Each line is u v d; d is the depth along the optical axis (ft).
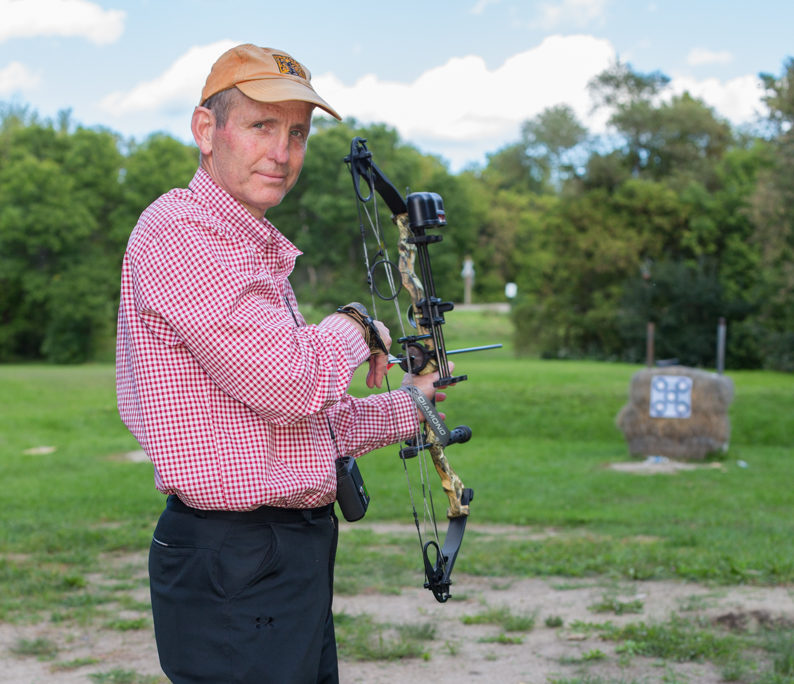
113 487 37.47
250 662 6.33
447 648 15.52
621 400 66.23
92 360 172.45
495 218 263.90
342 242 166.40
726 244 152.66
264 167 6.64
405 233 7.86
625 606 17.65
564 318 155.74
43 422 64.13
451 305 7.71
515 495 34.81
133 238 6.44
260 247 6.82
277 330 6.11
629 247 151.23
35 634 16.56
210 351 6.04
